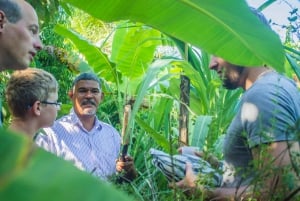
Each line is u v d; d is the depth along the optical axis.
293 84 1.78
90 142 3.10
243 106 1.69
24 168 0.35
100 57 4.07
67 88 4.80
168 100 3.86
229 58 1.85
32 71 2.55
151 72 2.74
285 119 1.59
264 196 1.12
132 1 1.88
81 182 0.37
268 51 1.69
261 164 1.14
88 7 1.93
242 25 1.78
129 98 3.29
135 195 1.39
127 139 2.58
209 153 1.29
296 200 1.09
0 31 2.06
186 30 1.89
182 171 1.53
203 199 1.23
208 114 3.32
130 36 4.16
